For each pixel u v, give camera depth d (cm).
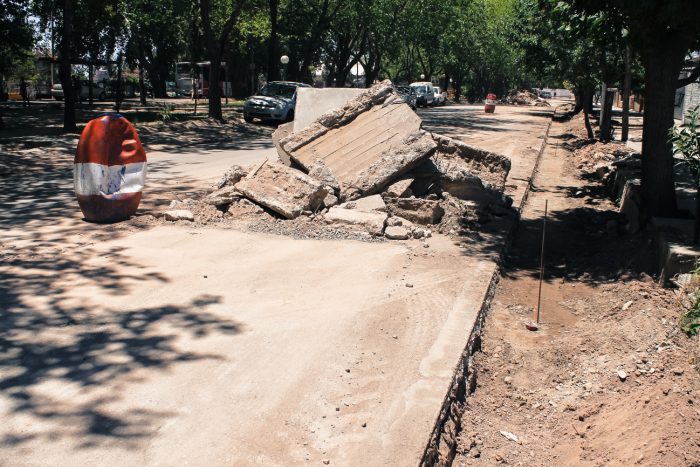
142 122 2681
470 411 536
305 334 585
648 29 917
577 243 1090
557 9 1027
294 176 1039
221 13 3984
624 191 1327
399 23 4356
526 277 899
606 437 496
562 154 2442
